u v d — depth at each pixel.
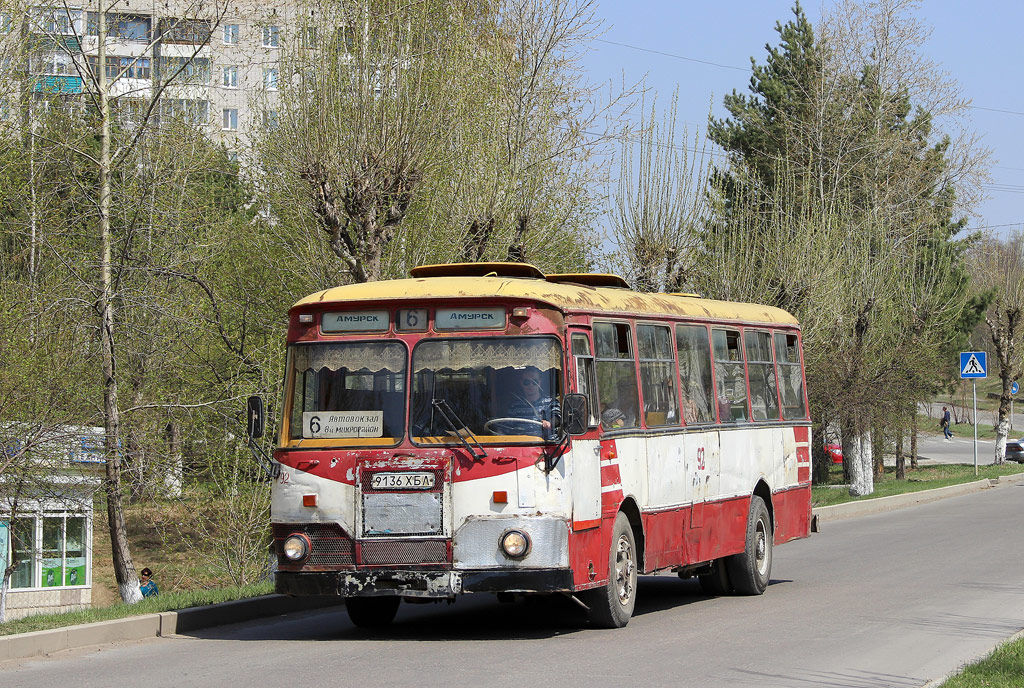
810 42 55.75
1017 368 54.38
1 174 21.91
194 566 28.28
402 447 12.59
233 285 26.47
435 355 12.80
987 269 55.47
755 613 14.91
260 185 26.66
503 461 12.42
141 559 33.19
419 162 19.75
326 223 19.34
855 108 45.94
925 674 10.59
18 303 20.28
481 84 22.75
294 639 13.16
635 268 28.84
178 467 24.98
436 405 12.62
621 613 13.72
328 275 23.23
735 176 38.66
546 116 23.72
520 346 12.71
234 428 24.45
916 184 45.72
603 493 13.41
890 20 45.50
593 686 9.99
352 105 19.28
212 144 29.58
